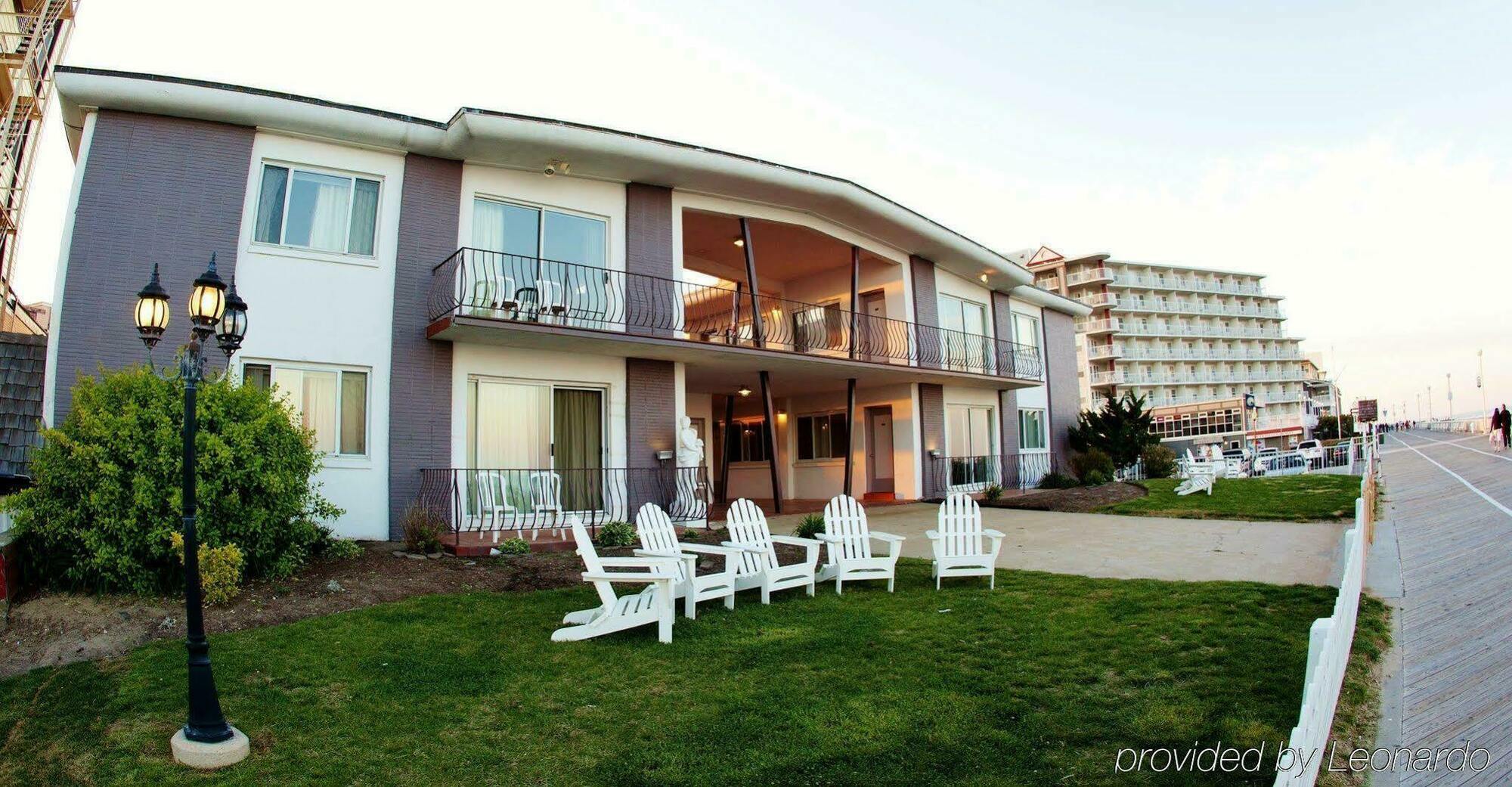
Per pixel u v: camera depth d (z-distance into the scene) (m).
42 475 6.50
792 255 17.23
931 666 5.25
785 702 4.67
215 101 9.48
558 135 10.93
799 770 3.80
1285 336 88.81
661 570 5.97
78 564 6.41
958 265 18.78
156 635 5.82
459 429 10.75
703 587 6.68
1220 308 83.50
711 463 19.69
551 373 11.61
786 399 19.91
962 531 8.01
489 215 11.38
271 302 9.75
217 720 4.06
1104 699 4.52
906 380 16.77
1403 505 12.71
